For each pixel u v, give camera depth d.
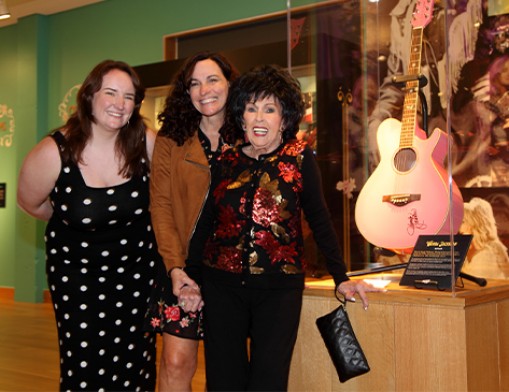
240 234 1.87
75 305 2.24
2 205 7.18
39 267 6.76
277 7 5.21
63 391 2.25
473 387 1.93
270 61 4.65
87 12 6.54
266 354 1.78
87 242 2.23
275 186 1.86
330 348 2.04
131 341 2.32
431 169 2.27
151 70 5.32
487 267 2.92
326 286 2.24
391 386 2.04
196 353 2.20
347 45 2.59
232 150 1.98
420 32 2.47
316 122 2.47
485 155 2.92
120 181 2.24
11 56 7.22
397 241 2.32
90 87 2.17
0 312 5.97
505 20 2.86
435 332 1.95
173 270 2.09
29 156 2.20
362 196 2.45
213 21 5.61
